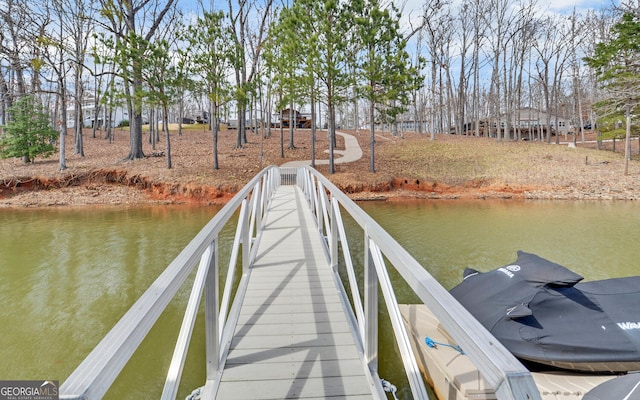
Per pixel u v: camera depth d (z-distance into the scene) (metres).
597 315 2.76
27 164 15.88
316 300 3.15
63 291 5.02
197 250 1.49
